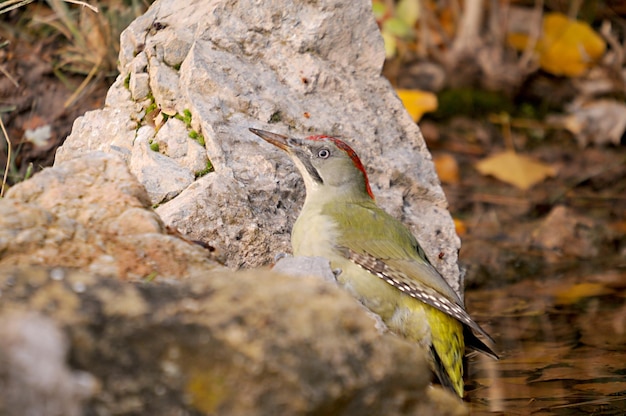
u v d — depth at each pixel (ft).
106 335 18.47
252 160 34.47
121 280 21.26
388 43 61.21
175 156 34.32
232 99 35.60
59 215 23.80
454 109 63.52
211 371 18.66
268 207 34.06
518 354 36.27
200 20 37.14
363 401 19.48
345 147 34.81
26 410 17.24
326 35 38.34
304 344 19.22
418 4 62.18
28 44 47.47
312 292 19.94
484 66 65.41
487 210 55.21
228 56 36.76
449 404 20.34
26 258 22.49
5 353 17.35
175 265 23.15
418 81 64.54
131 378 18.24
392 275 32.71
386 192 37.09
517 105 64.28
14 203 23.36
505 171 58.08
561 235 51.83
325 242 33.47
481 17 66.13
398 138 38.32
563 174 59.16
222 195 32.42
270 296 19.67
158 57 36.63
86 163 25.66
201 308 19.30
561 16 67.36
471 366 35.09
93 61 47.14
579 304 42.80
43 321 17.97
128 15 47.44
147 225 24.31
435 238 37.01
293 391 18.81
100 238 23.38
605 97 64.80
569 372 33.96
